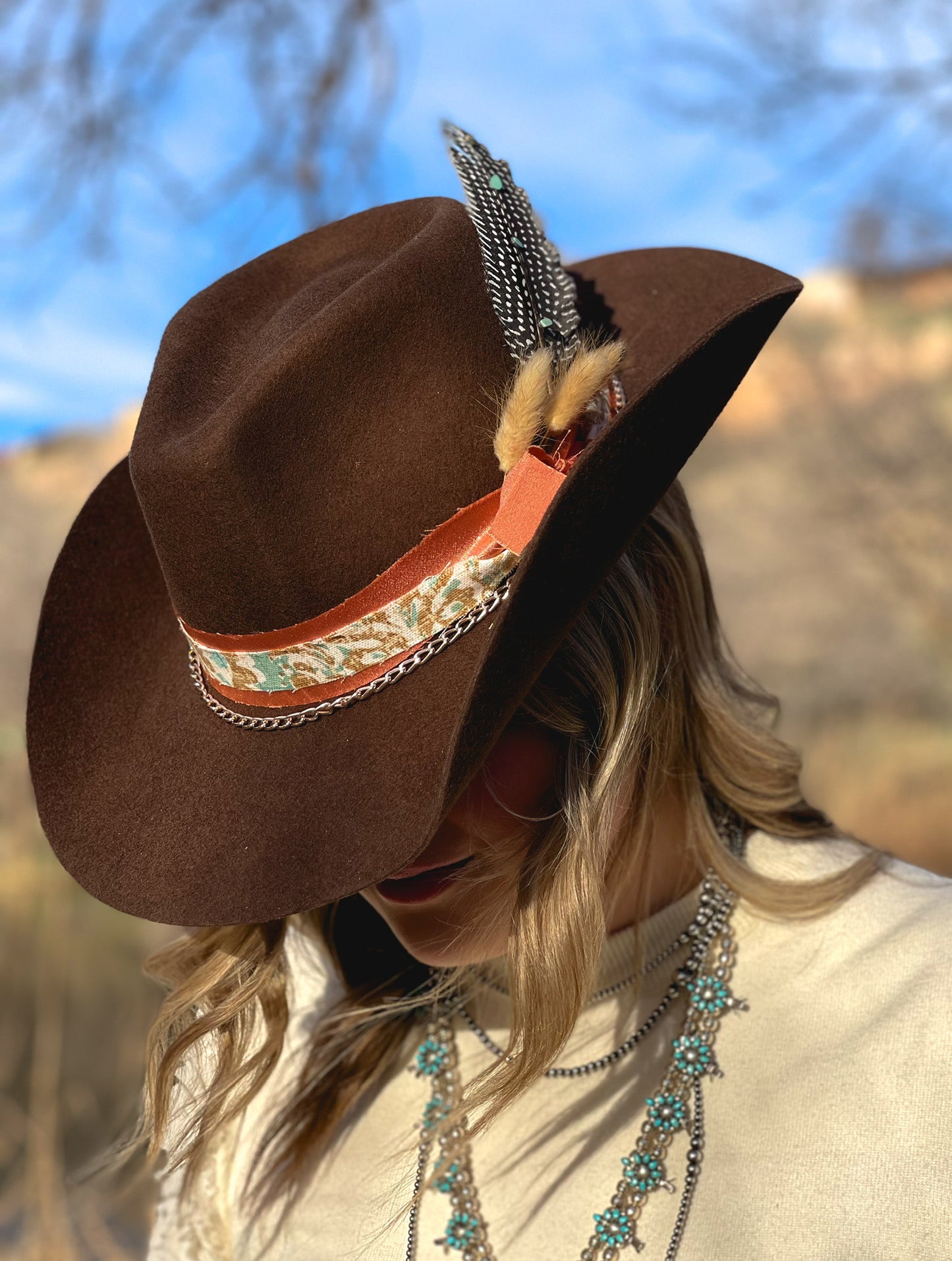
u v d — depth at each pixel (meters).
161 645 1.27
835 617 10.16
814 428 9.47
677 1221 1.04
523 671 0.91
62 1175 2.69
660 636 1.13
